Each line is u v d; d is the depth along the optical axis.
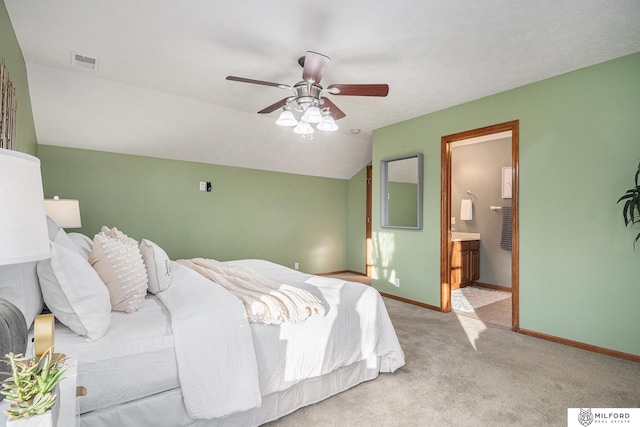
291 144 5.11
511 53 2.63
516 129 3.29
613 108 2.72
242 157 5.03
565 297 2.96
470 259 5.45
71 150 3.88
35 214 0.84
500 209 5.36
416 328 3.34
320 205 6.25
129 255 1.83
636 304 2.60
